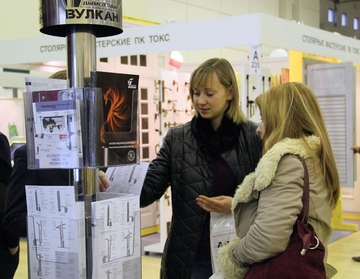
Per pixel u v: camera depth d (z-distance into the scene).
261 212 1.63
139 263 1.61
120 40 4.74
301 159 1.67
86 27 1.53
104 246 1.50
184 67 6.74
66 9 1.49
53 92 1.47
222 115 2.22
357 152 5.84
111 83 1.50
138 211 1.59
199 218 2.19
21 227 1.77
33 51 5.34
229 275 1.77
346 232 6.54
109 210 1.51
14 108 6.57
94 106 1.44
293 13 11.43
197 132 2.22
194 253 2.19
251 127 2.25
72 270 1.47
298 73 5.93
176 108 5.27
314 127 1.75
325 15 12.41
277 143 1.72
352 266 4.89
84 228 1.48
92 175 1.53
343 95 5.83
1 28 6.52
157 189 2.25
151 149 6.18
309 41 4.67
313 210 1.66
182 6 9.03
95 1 1.50
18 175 1.83
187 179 2.21
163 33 4.49
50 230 1.50
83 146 1.45
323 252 1.61
